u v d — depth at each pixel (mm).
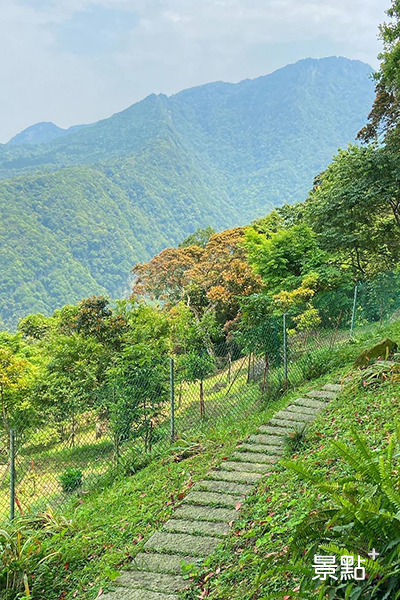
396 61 21891
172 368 9805
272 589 4043
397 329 13289
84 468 9211
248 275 21125
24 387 16234
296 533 3605
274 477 6426
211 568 4801
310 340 13203
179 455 8562
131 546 5652
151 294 44781
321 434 7504
